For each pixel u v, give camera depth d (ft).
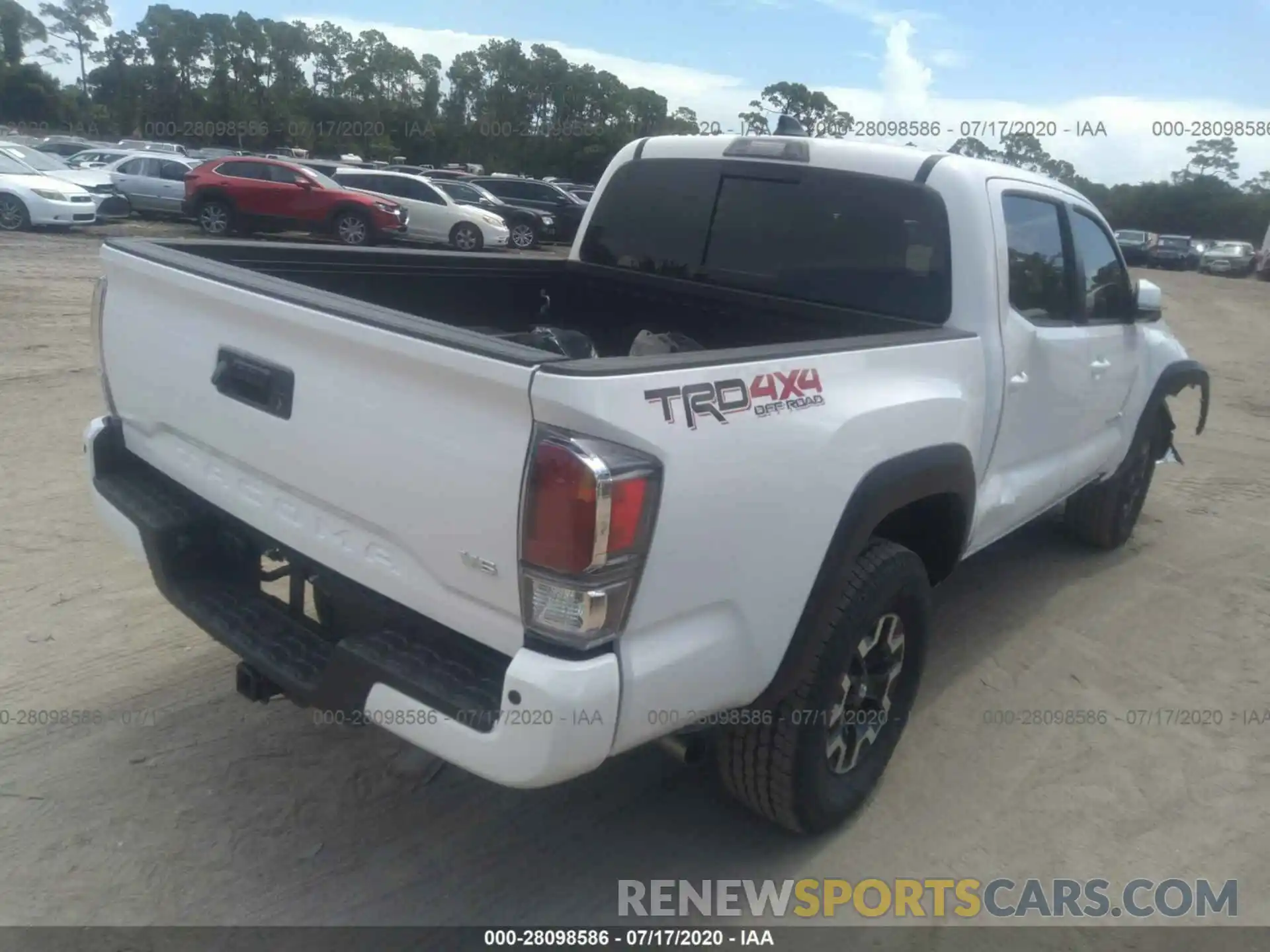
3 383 25.53
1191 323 67.31
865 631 9.73
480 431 7.20
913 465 9.80
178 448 10.07
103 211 63.00
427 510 7.58
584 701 7.00
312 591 10.23
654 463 7.08
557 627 7.04
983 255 11.73
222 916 8.99
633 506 6.96
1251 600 17.69
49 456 20.30
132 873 9.39
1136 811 11.43
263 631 9.30
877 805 11.27
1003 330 12.02
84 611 14.15
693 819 10.84
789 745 9.41
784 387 8.35
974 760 12.25
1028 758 12.38
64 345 30.25
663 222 14.38
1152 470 19.75
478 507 7.25
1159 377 18.03
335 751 11.46
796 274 13.17
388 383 7.72
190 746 11.32
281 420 8.53
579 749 7.12
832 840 10.63
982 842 10.75
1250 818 11.43
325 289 12.50
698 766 11.75
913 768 12.03
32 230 59.98
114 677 12.58
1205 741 12.97
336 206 64.54
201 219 63.77
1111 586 17.95
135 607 14.37
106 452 10.88
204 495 9.84
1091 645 15.60
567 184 102.37
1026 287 12.98
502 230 71.97
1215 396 39.29
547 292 15.15
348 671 8.04
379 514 7.95
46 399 24.32
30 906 8.91
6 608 14.06
